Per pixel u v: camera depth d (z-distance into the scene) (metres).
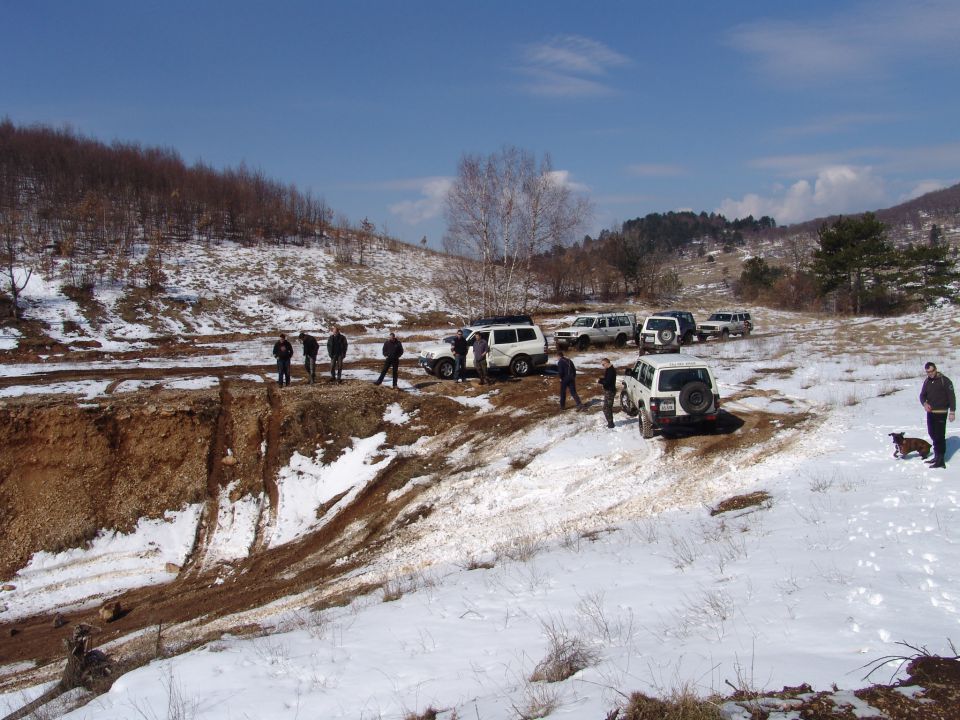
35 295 33.16
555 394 20.00
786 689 4.22
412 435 17.20
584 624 6.29
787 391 18.94
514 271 40.16
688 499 11.67
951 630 4.91
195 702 5.48
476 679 5.34
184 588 12.08
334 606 9.01
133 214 54.22
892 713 3.82
